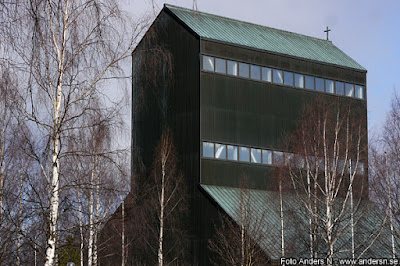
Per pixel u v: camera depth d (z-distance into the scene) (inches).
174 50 2486.5
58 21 810.8
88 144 876.6
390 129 2134.6
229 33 2559.1
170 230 2287.2
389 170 2004.2
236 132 2417.6
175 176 2367.1
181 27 2465.6
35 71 799.1
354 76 2765.7
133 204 1936.5
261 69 2524.6
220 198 2219.5
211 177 2322.8
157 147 2353.6
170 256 2273.6
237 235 1993.1
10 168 1218.0
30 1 776.3
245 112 2453.2
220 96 2396.7
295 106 2586.1
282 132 2532.0
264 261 1952.5
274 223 2138.3
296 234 1983.3
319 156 1929.1
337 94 2696.9
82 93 823.1
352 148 2053.4
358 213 2030.0
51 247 800.9
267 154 2480.3
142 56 924.0
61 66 808.3
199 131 2322.8
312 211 1766.7
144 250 2260.1
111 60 837.8
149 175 2469.2
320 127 2065.7
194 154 2331.4
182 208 2298.2
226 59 2434.8
